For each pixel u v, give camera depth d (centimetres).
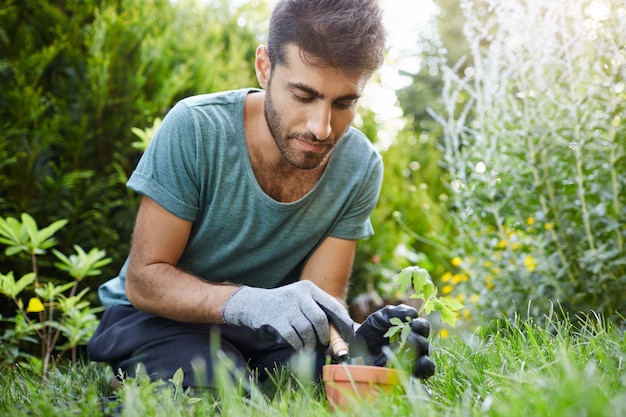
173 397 165
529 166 298
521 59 306
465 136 337
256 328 179
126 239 359
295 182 218
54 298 335
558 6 298
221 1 532
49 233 287
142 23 384
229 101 217
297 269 243
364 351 173
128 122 364
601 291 279
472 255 351
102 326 222
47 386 205
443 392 164
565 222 292
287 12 181
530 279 301
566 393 119
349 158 228
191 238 222
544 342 182
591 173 294
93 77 356
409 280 175
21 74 345
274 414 141
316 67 177
